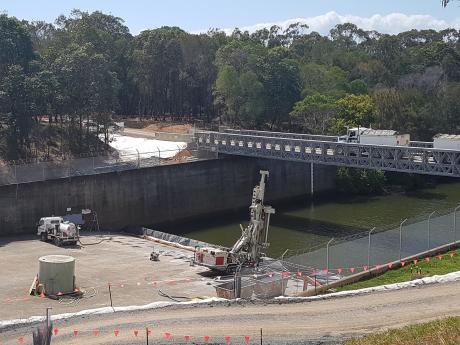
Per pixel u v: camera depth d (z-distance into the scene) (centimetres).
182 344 2812
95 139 9462
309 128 11006
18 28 9006
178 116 13500
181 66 12950
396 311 3212
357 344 2636
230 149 8725
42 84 8281
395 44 16462
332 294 3547
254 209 4900
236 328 3020
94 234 6744
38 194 6875
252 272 4475
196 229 8069
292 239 7106
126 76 13225
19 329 3089
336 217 8438
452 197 9875
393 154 7019
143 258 5403
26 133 8344
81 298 4069
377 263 4925
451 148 6756
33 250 5716
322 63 15312
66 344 2848
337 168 10381
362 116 10750
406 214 8525
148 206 8031
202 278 4678
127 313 3291
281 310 3288
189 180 8525
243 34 15362
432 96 12194
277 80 11619
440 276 3819
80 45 10569
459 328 2650
